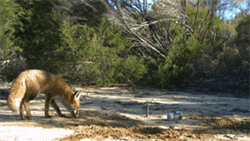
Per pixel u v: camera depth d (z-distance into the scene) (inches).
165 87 681.6
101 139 206.1
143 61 721.6
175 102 444.5
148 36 808.9
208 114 339.6
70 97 274.7
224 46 737.0
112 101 443.8
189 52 693.9
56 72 737.6
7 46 666.8
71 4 757.3
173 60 693.3
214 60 716.0
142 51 803.4
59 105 378.6
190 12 853.8
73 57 683.4
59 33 743.7
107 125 256.8
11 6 697.0
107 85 687.1
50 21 756.6
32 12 775.7
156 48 768.3
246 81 641.6
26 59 768.9
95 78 683.4
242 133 246.2
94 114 313.9
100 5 724.0
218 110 370.3
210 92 593.9
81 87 642.8
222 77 697.0
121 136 218.1
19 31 788.0
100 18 743.1
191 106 403.5
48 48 748.6
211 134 239.3
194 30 797.2
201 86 671.1
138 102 436.8
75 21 749.3
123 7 738.8
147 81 690.2
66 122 259.9
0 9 661.9
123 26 729.6
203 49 710.5
